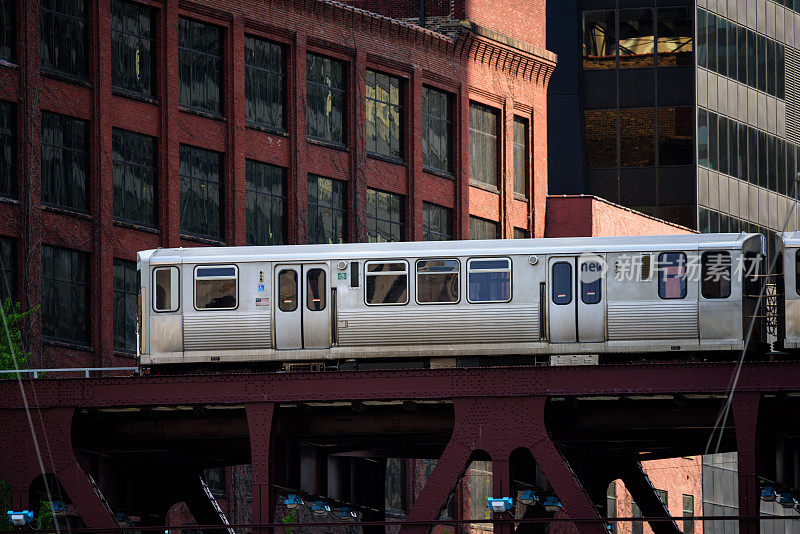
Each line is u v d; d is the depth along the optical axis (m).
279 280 104.06
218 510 121.56
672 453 118.88
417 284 102.94
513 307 102.06
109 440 104.56
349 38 168.12
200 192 153.38
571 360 102.31
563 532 171.00
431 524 94.50
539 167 193.38
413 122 175.12
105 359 142.00
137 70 148.62
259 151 158.62
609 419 101.94
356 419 102.38
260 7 158.88
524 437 94.69
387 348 102.88
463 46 181.38
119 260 145.38
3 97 136.00
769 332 106.25
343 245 104.62
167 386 97.12
